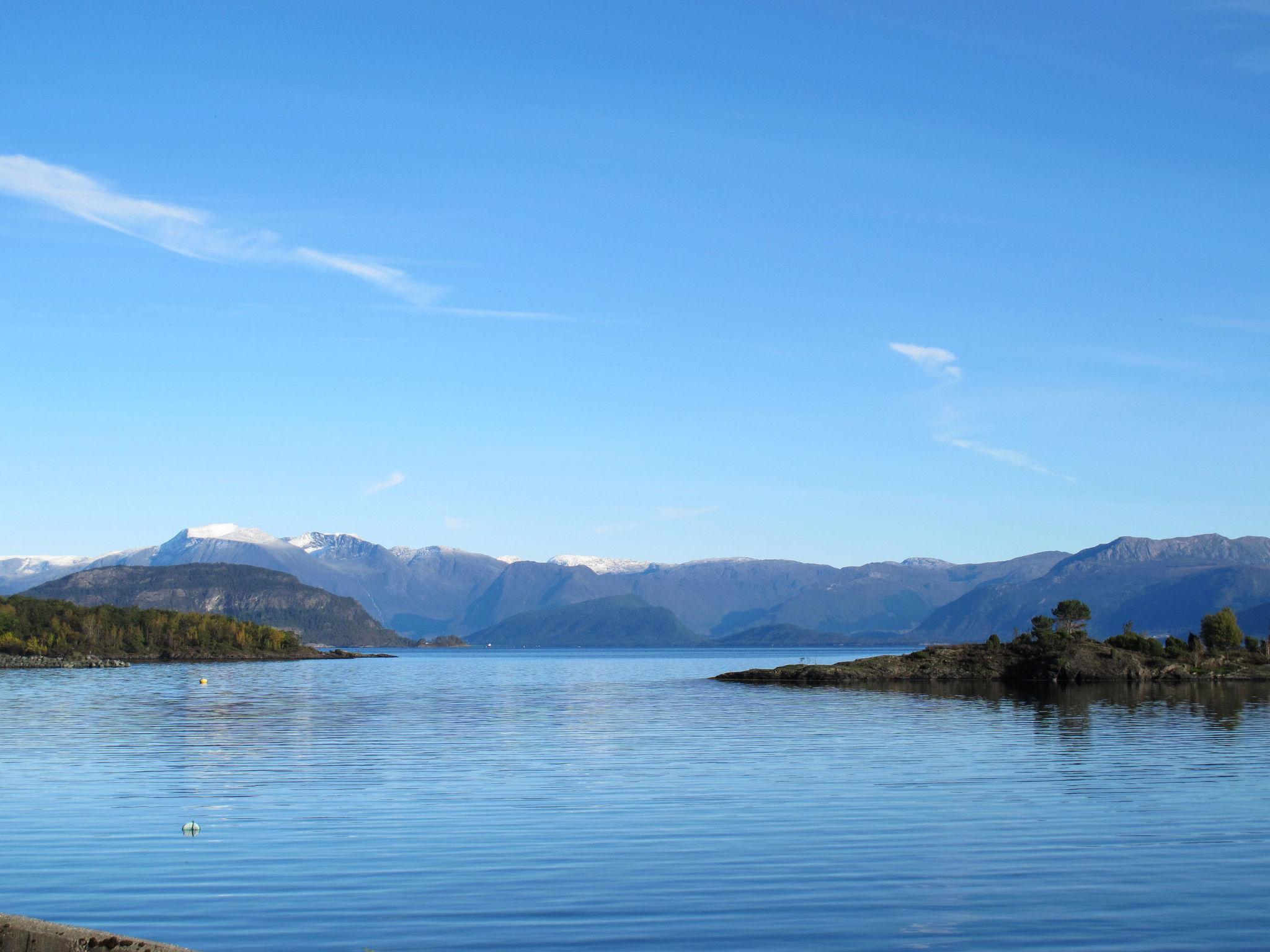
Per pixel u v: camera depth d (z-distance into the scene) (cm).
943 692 12412
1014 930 2558
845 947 2439
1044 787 4619
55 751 6147
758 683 16075
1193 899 2814
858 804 4181
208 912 2688
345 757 5841
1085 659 14312
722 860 3225
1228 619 17462
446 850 3347
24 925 1678
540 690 14412
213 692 13212
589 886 2931
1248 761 5516
